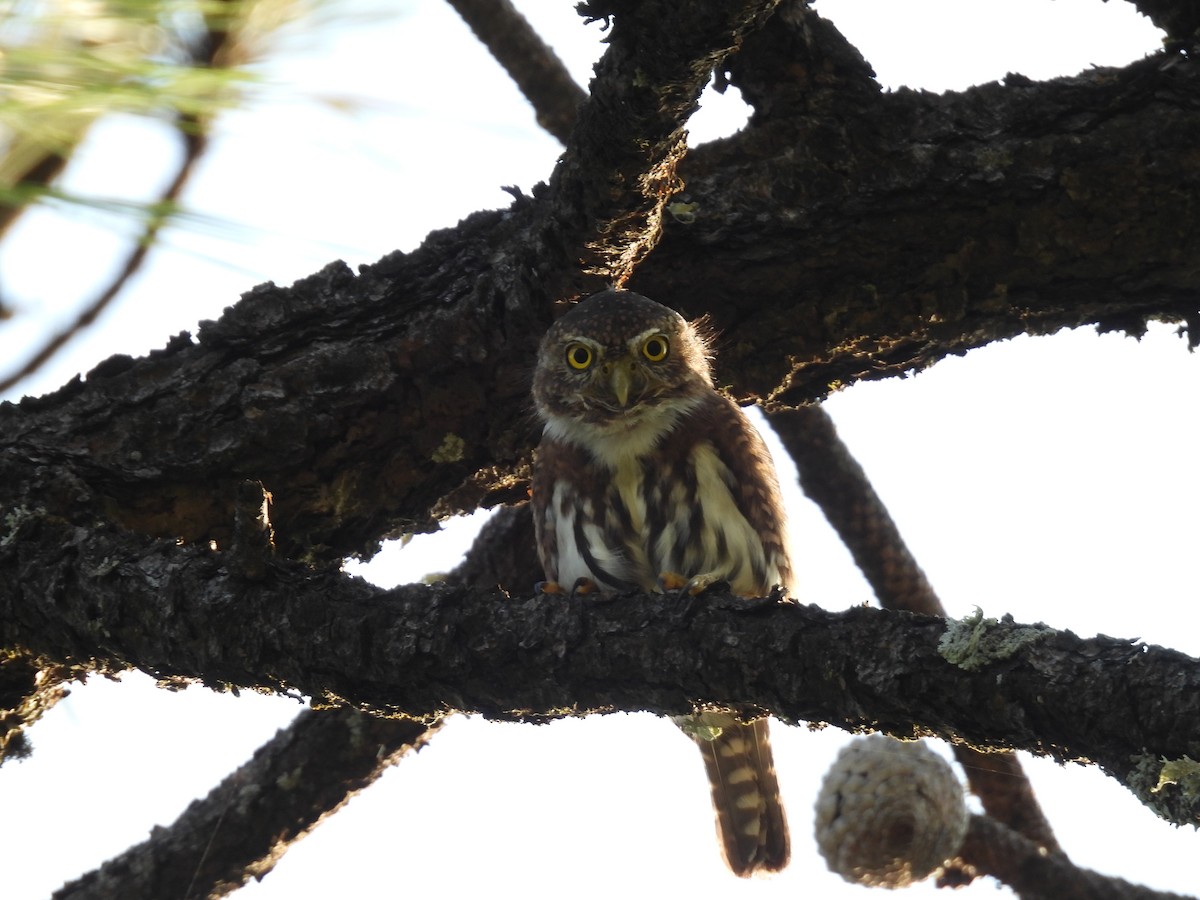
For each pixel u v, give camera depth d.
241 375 9.27
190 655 7.65
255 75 6.46
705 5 6.81
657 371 10.73
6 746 9.05
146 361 9.31
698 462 10.87
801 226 9.45
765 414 11.17
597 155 7.91
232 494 9.26
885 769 9.48
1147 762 5.70
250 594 7.55
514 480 10.58
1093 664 5.97
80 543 8.11
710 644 6.89
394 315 9.54
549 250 8.86
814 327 9.76
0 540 8.27
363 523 9.74
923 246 9.43
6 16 6.21
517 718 7.52
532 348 9.73
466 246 9.69
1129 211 9.14
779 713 6.82
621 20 7.10
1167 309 9.63
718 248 9.62
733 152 9.54
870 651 6.51
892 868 9.40
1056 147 9.13
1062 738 6.01
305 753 10.37
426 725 10.41
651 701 7.11
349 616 7.37
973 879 9.85
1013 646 6.16
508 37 11.29
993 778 10.58
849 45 9.32
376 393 9.42
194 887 10.16
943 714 6.32
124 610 7.82
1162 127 9.09
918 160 9.22
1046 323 9.77
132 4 6.49
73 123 6.36
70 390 9.20
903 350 9.95
